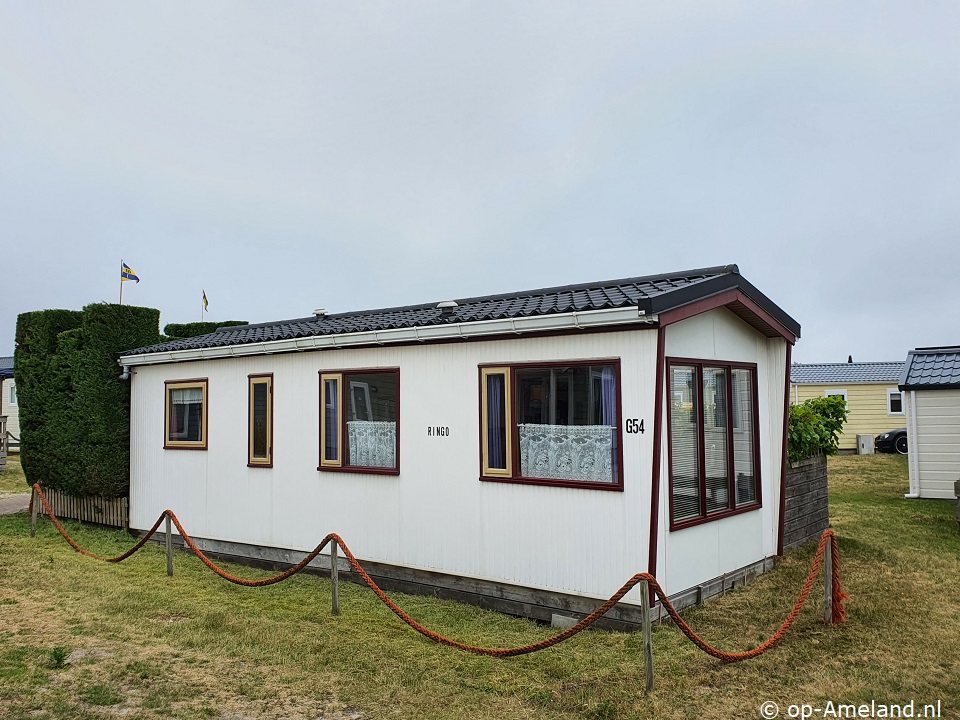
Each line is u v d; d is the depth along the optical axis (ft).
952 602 22.89
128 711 15.70
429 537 25.80
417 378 26.32
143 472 37.50
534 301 26.94
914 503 43.75
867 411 87.10
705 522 23.38
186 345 35.76
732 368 25.71
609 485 21.44
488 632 21.71
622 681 17.10
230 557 32.65
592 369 22.16
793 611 18.90
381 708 16.16
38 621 21.91
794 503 30.37
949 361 46.50
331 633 21.30
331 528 28.94
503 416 23.97
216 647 19.97
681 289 21.12
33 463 43.50
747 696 16.28
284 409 30.86
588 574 21.88
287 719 15.57
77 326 43.96
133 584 27.02
